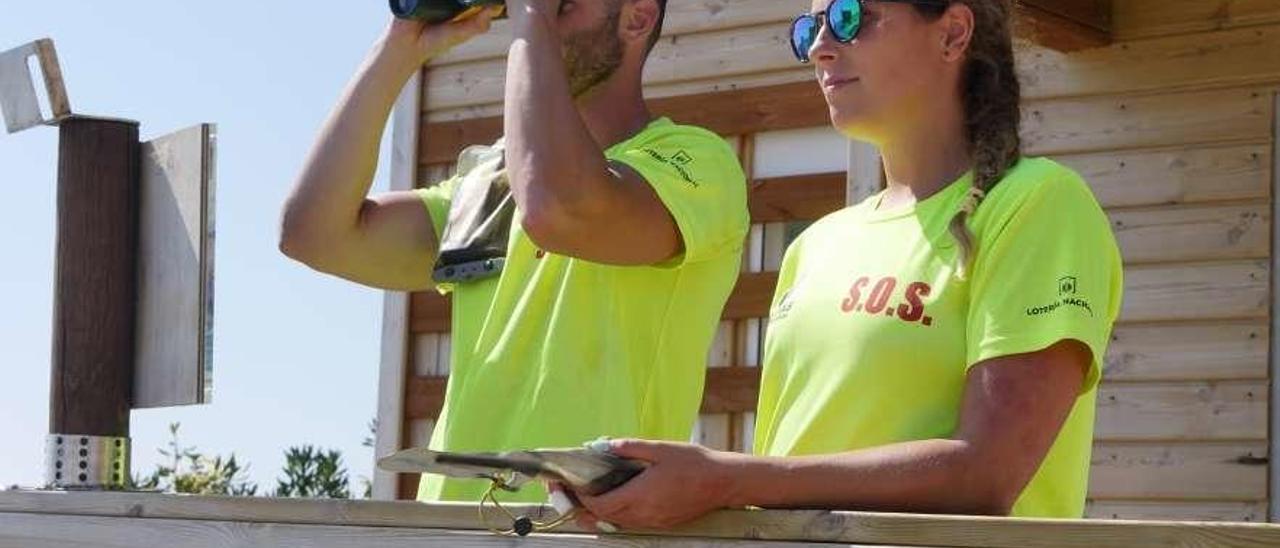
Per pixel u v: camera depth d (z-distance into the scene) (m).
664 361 3.21
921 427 2.63
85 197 4.16
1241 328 6.10
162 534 2.94
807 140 6.46
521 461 2.34
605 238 3.06
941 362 2.64
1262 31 6.17
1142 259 6.26
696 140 3.30
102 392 4.12
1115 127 6.33
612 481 2.40
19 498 3.21
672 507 2.36
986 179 2.70
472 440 3.24
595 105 3.46
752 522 2.33
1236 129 6.18
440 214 3.80
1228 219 6.16
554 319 3.21
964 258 2.63
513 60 3.16
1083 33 6.25
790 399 2.82
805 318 2.83
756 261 6.46
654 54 6.80
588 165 3.02
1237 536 2.01
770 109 6.53
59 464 4.11
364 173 3.68
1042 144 6.43
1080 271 2.56
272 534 2.76
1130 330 6.25
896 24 2.85
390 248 3.77
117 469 4.13
